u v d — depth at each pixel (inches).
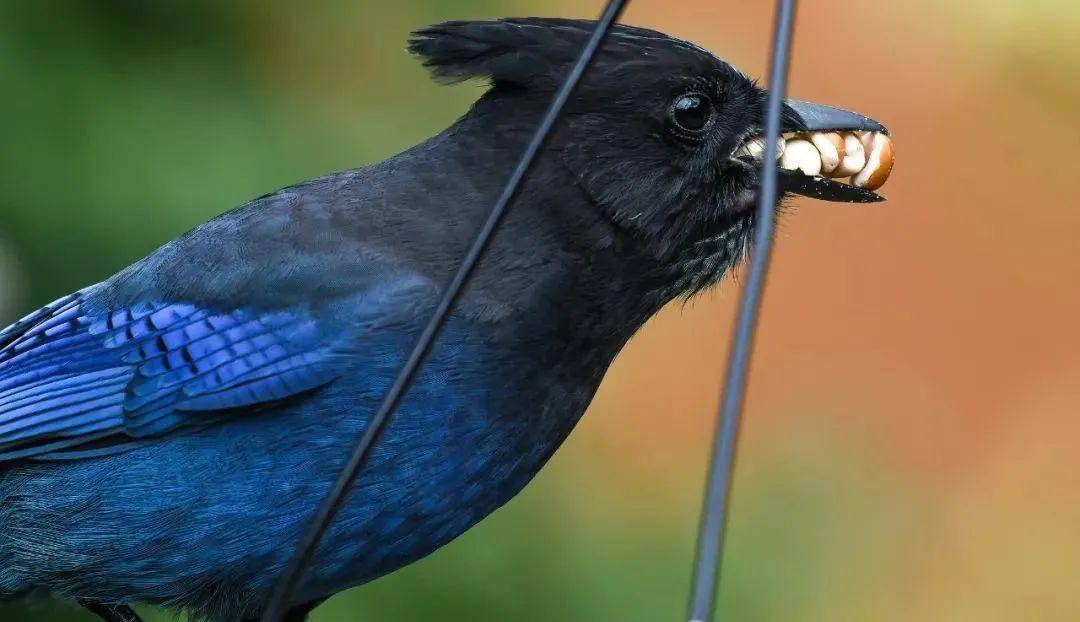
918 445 677.3
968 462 686.5
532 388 340.5
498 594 460.1
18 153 455.8
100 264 456.8
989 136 738.8
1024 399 708.7
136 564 344.8
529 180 347.3
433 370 332.8
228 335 345.4
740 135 355.9
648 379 625.3
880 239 733.9
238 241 356.5
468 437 335.0
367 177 362.0
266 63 495.5
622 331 355.3
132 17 479.2
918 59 746.2
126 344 354.6
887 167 367.9
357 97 499.5
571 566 472.4
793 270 726.5
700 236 357.1
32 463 354.9
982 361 716.7
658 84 347.6
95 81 466.9
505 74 352.5
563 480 506.6
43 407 352.8
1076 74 705.6
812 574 505.4
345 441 335.6
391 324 338.6
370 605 449.7
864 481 538.0
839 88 752.3
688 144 350.9
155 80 476.1
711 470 252.5
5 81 459.2
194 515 341.4
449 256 344.8
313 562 334.3
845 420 564.7
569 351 345.4
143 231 456.8
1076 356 714.2
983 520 654.5
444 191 352.8
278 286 345.7
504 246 343.3
